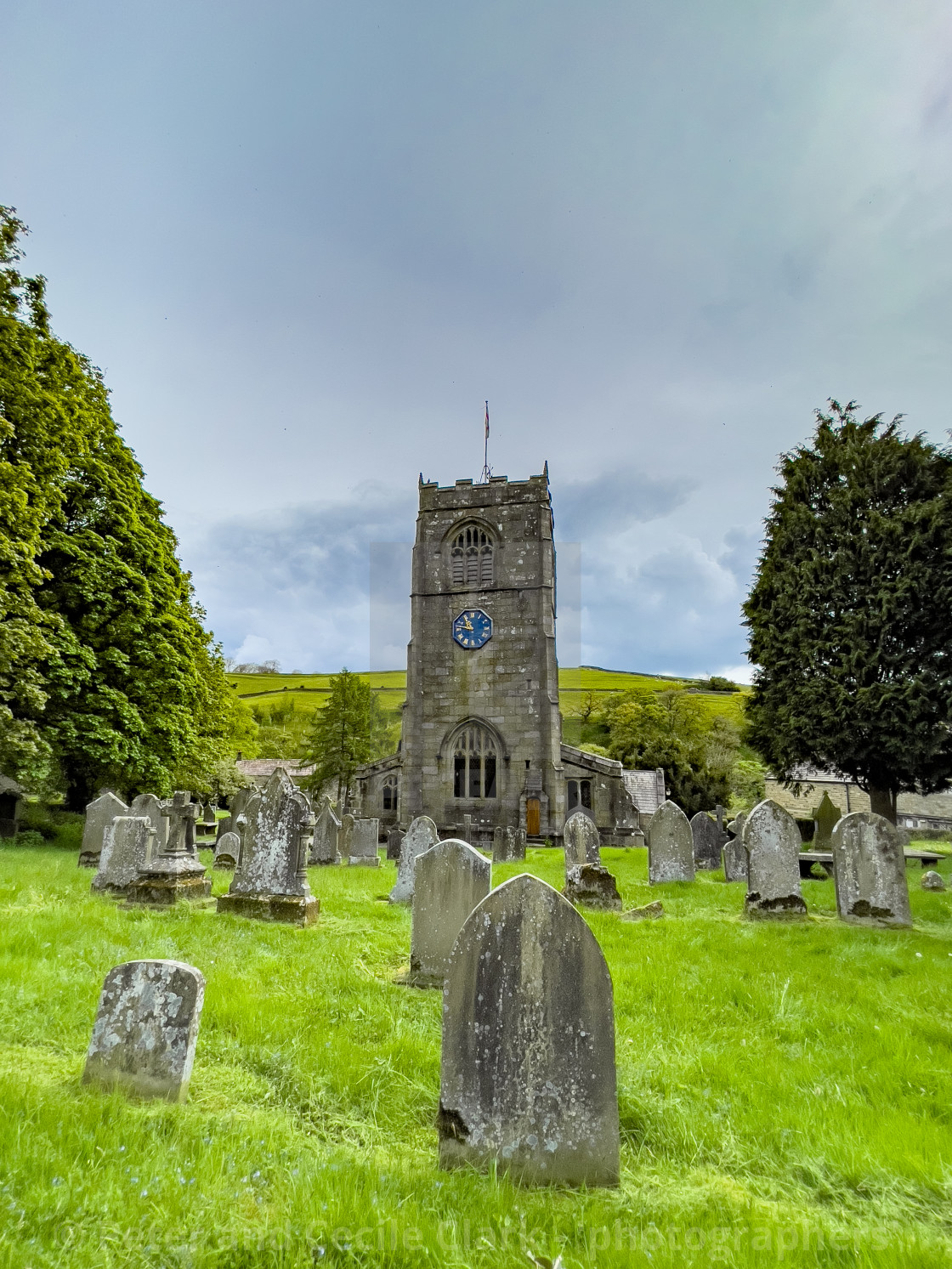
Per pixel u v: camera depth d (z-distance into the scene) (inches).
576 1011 144.3
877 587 757.9
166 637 911.0
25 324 716.7
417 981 267.0
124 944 279.1
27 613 623.5
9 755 672.4
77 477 857.5
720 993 251.3
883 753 740.0
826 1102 164.7
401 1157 142.6
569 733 2319.1
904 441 844.0
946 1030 217.2
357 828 759.7
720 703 3225.9
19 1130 125.7
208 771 1096.8
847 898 401.1
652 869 579.8
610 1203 126.7
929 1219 122.4
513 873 616.7
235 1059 181.8
